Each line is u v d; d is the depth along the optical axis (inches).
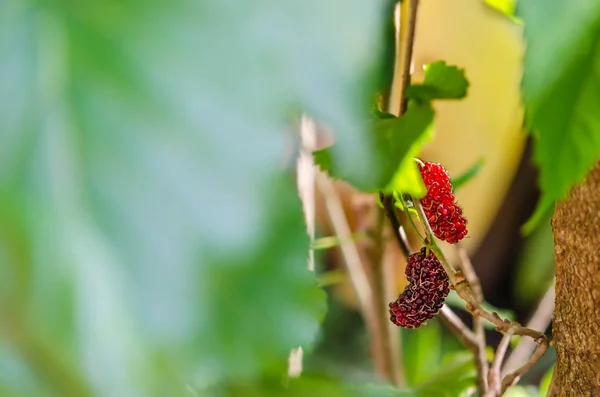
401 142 14.6
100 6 4.9
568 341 15.9
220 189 4.9
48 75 4.8
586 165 7.9
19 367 4.7
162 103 4.9
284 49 5.0
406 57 16.7
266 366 5.7
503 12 19.3
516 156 40.2
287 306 5.2
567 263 15.5
